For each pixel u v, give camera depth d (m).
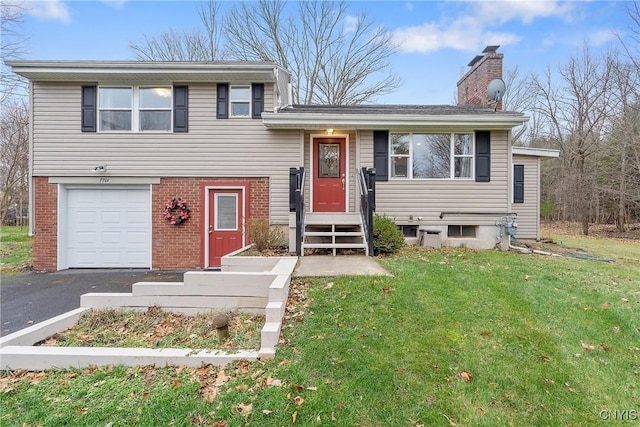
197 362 2.87
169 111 8.27
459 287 4.36
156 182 8.20
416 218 8.25
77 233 8.27
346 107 9.99
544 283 4.68
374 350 2.93
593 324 3.47
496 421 2.21
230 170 8.27
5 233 15.17
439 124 7.86
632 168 14.52
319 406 2.29
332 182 8.77
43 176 8.07
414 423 2.17
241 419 2.20
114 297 4.22
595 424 2.22
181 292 4.21
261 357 2.88
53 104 8.07
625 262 6.94
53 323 3.62
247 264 5.43
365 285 4.27
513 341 3.11
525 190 10.20
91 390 2.55
